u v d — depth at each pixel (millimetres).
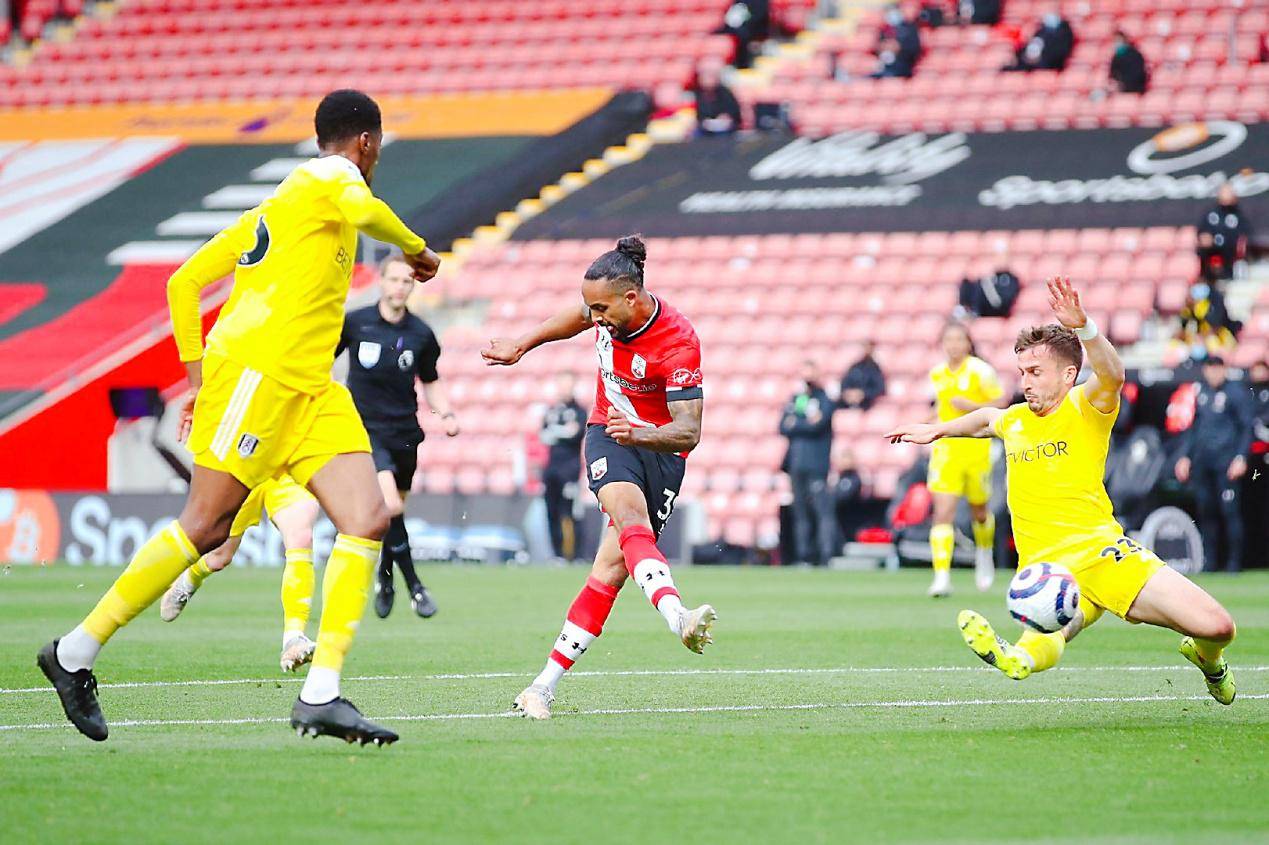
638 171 115375
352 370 44438
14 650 38812
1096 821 18656
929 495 79188
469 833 17859
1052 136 110500
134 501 81938
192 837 17625
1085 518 27078
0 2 147625
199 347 23375
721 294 100562
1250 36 115688
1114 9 119438
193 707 28453
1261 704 29281
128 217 116562
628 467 27109
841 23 128500
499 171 115312
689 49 126812
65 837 17625
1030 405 27156
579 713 27656
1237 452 72062
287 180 22938
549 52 130625
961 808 19359
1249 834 17984
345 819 18578
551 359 99688
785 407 80438
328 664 22531
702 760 22625
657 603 25703
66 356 99125
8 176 124500
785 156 114188
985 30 120938
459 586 64500
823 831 18016
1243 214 87875
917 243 100250
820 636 42844
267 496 33281
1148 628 45562
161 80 138375
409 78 131375
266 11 143125
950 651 38938
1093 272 95438
